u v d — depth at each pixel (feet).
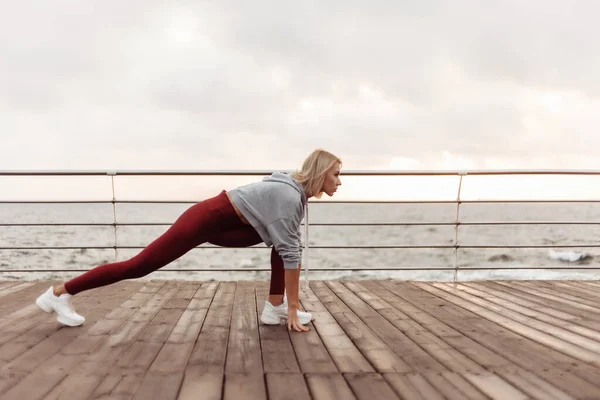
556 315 7.86
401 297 9.51
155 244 6.04
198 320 7.27
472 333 6.56
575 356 5.47
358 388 4.30
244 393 4.14
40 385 4.29
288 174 6.67
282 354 5.43
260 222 6.19
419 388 4.32
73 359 5.14
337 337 6.29
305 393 4.15
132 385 4.32
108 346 5.69
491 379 4.61
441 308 8.41
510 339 6.25
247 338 6.19
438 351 5.61
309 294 9.85
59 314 6.57
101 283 6.33
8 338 5.98
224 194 6.35
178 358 5.22
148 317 7.45
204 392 4.15
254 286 10.62
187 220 6.06
